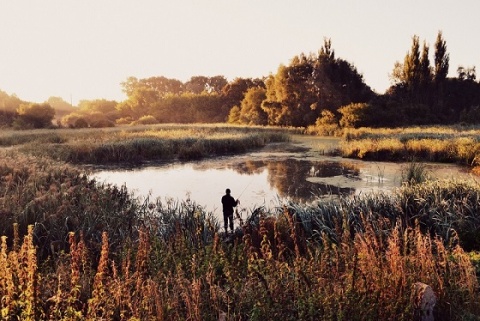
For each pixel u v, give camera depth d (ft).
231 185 65.87
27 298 15.48
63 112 551.18
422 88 229.66
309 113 214.48
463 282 19.86
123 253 24.99
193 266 21.17
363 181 66.54
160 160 98.73
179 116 335.47
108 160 97.30
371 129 156.25
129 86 496.64
